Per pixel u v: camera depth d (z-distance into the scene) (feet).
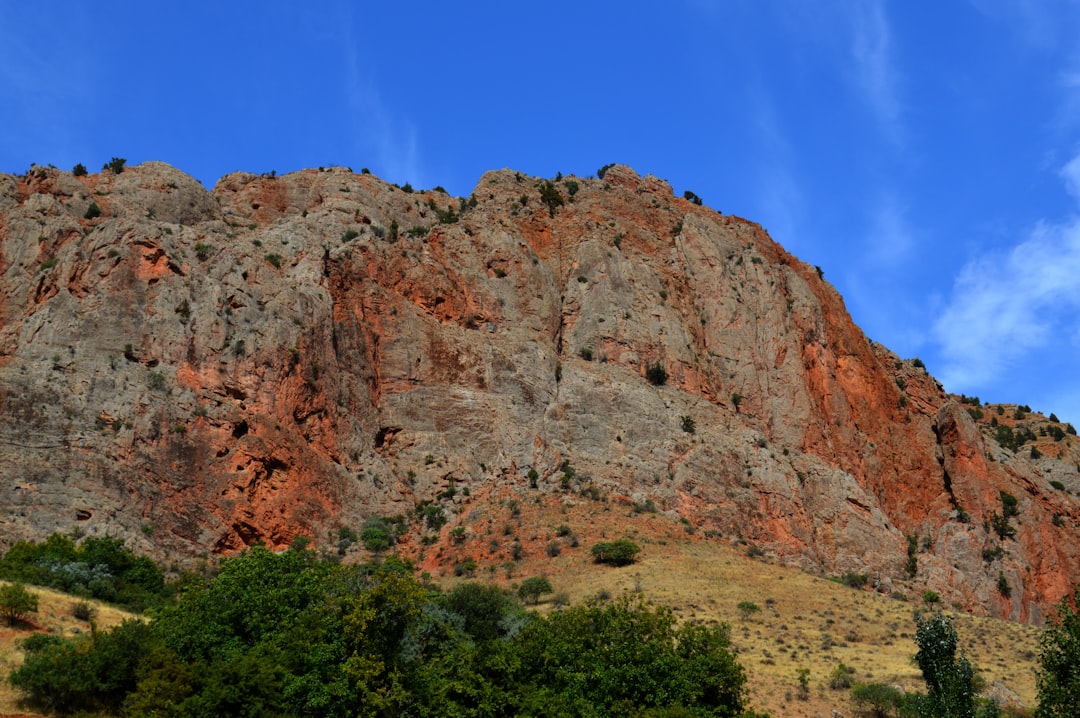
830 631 239.09
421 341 349.00
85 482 250.37
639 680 158.61
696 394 386.93
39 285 296.71
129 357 282.15
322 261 343.05
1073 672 139.64
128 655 153.69
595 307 396.57
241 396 290.15
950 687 156.76
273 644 158.40
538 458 334.85
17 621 173.37
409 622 163.53
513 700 154.81
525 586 253.85
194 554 257.14
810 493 369.71
